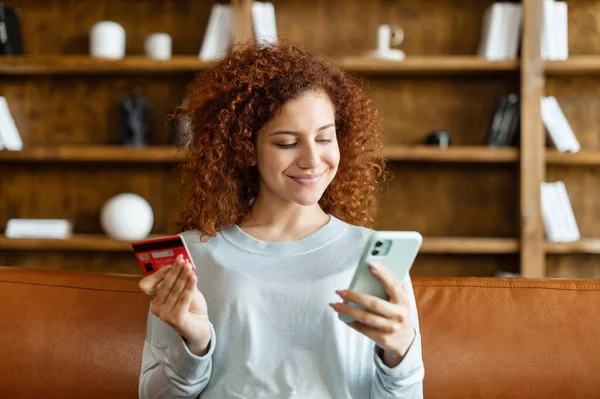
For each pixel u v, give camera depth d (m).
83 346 1.44
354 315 1.05
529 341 1.41
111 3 3.50
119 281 1.51
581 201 3.47
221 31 3.22
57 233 3.32
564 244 3.16
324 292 1.24
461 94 3.46
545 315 1.43
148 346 1.30
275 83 1.28
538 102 3.15
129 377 1.42
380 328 1.05
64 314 1.47
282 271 1.27
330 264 1.28
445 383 1.39
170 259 1.11
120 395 1.41
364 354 1.25
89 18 3.50
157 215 3.51
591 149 3.43
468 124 3.46
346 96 1.44
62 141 3.51
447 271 3.47
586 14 3.44
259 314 1.24
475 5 3.42
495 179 3.48
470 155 3.20
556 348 1.40
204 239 1.34
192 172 1.43
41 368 1.43
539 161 3.15
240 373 1.22
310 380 1.21
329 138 1.28
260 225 1.36
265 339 1.23
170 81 3.49
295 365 1.22
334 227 1.33
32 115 3.52
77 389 1.42
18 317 1.46
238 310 1.24
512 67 3.17
